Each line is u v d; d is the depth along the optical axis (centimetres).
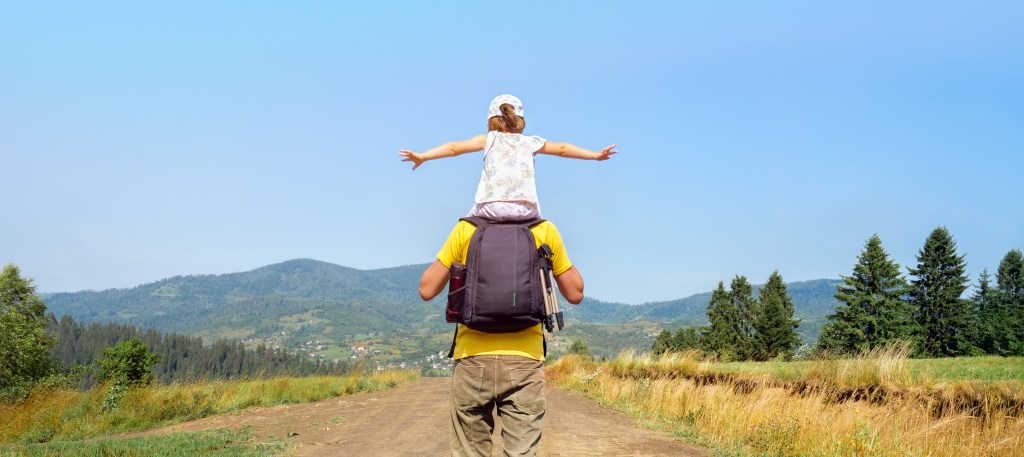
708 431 877
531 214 289
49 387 1434
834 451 688
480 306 277
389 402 1516
